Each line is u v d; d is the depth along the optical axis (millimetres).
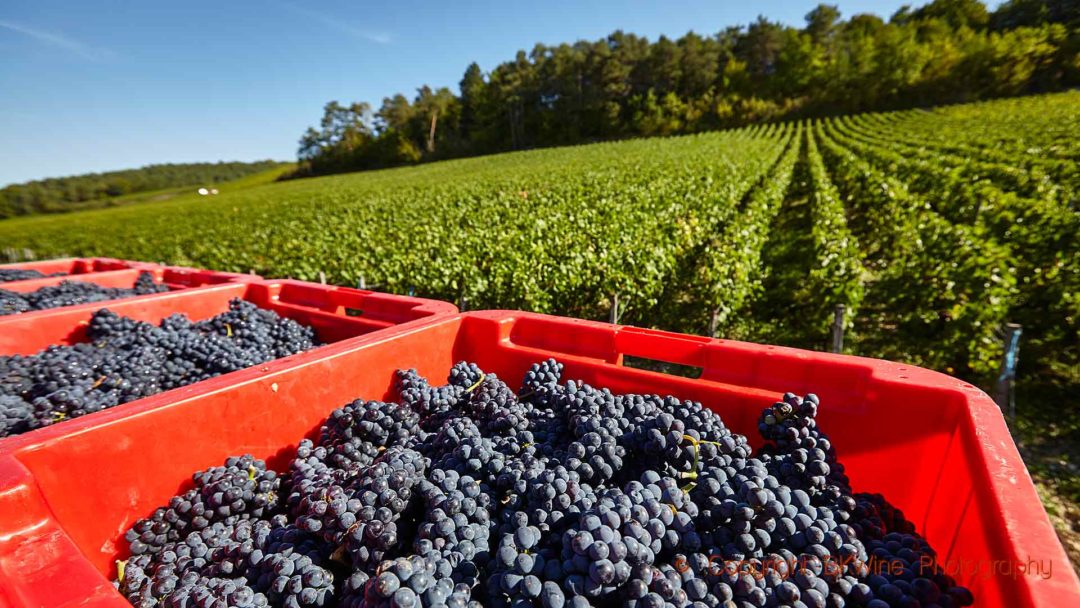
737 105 69938
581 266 8375
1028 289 6477
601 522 1151
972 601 1051
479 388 2076
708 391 1898
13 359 2508
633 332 2146
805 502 1331
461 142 85250
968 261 6605
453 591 1114
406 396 2025
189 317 3609
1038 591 786
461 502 1285
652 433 1485
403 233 13219
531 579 1085
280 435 1832
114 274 4711
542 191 20781
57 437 1279
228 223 27500
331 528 1243
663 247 9031
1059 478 3945
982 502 1067
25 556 971
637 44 82750
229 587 1181
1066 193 11250
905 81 63281
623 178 22266
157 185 116125
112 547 1391
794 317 7867
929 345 6359
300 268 11859
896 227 10023
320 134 103375
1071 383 5297
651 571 1104
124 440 1418
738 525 1238
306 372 1891
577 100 78062
